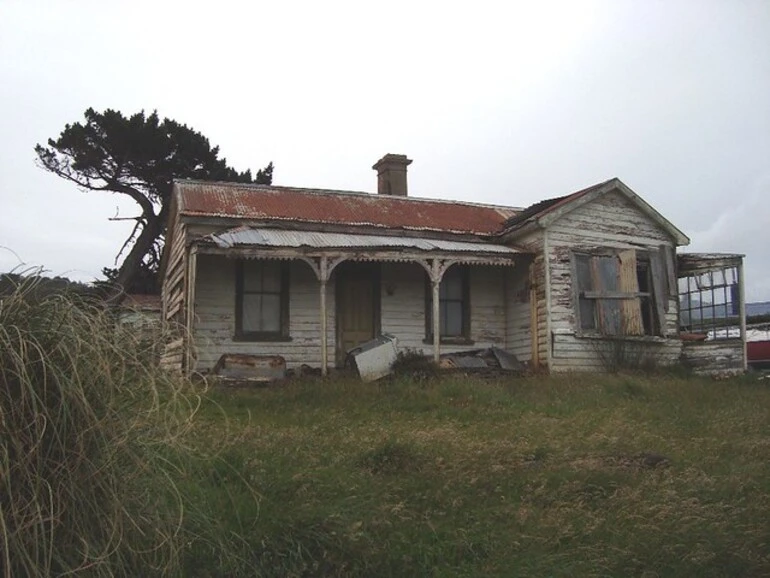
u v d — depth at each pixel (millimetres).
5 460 2889
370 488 5477
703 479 6051
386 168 21500
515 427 8906
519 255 16562
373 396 11633
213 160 35719
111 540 3166
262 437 7230
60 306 3361
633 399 11867
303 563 4215
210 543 4098
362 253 14891
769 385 14898
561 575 4254
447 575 4227
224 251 13977
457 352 16641
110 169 34562
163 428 3635
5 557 2869
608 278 17000
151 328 3863
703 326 19766
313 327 16359
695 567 4406
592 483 5984
